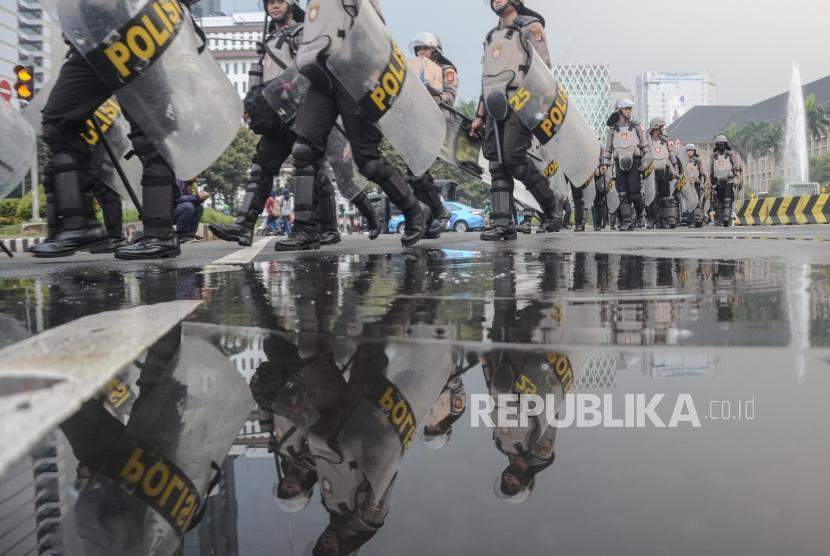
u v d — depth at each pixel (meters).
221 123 3.90
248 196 5.88
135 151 4.02
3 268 3.74
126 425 0.66
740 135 96.69
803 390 0.75
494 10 6.05
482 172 7.99
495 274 2.60
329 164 6.40
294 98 5.29
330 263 3.46
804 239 5.46
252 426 0.68
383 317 1.48
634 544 0.38
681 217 19.11
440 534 0.41
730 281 2.09
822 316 1.33
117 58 3.46
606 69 107.25
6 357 0.94
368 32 4.41
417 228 5.62
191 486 0.52
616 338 1.11
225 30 103.75
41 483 0.50
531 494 0.47
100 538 0.41
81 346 1.06
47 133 3.94
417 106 4.88
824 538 0.38
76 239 4.07
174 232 4.30
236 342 1.19
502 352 1.03
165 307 1.71
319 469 0.55
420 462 0.56
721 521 0.41
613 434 0.61
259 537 0.41
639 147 13.05
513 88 5.90
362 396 0.80
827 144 96.19
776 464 0.51
